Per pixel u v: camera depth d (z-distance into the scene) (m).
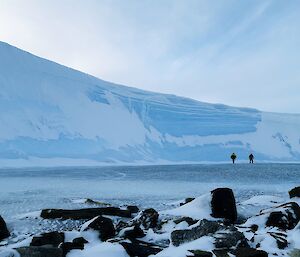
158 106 179.25
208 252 9.12
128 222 14.06
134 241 10.88
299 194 17.77
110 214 16.17
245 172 44.69
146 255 9.93
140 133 162.25
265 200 18.30
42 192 25.67
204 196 15.34
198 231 10.48
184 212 14.88
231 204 14.81
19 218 15.68
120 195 23.77
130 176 43.31
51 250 8.92
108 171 58.09
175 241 10.35
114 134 154.62
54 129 140.88
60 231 12.53
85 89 174.12
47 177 43.12
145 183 32.59
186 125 173.62
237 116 180.38
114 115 167.25
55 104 155.38
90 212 15.98
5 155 108.06
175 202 20.33
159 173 48.31
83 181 36.03
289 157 163.00
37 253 8.71
